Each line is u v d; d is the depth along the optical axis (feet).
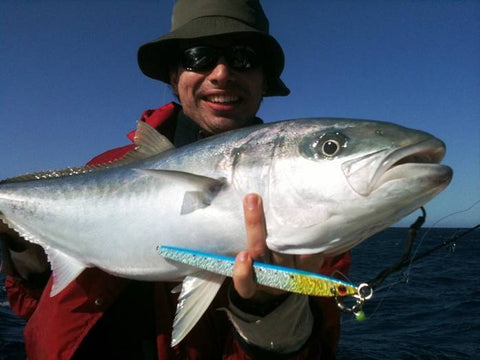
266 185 1.69
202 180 1.77
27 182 2.25
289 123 1.77
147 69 2.84
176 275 1.86
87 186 2.11
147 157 2.07
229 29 2.39
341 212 1.59
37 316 2.18
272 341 1.80
